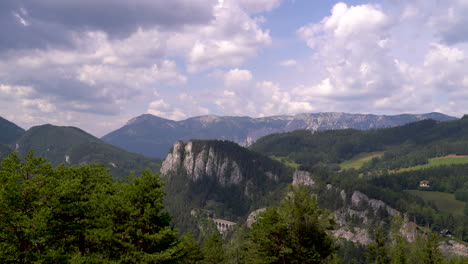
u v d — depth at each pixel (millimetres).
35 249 29141
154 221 33125
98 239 31375
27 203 28344
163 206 33281
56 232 31031
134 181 33875
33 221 25812
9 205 26531
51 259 27719
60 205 29781
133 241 32156
